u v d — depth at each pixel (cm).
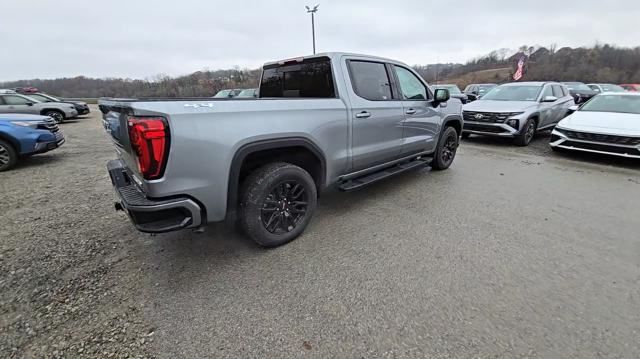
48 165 603
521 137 738
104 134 1062
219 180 227
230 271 247
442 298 213
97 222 337
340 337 182
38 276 242
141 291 225
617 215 345
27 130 580
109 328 191
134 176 236
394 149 395
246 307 208
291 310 204
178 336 184
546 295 214
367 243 288
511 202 386
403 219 339
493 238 295
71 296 220
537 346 173
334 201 396
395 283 230
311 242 292
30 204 390
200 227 234
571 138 614
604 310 199
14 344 179
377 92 363
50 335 186
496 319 193
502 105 770
